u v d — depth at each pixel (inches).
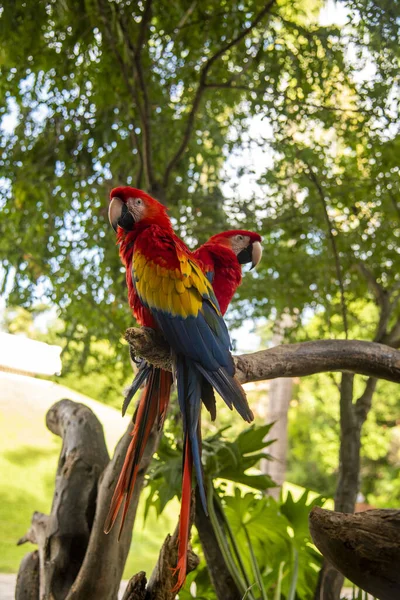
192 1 185.6
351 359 118.4
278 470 352.8
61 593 134.9
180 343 98.1
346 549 75.8
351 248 202.4
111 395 242.7
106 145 206.5
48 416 164.6
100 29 184.2
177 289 101.6
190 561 98.1
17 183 205.9
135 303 109.0
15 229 214.1
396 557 73.4
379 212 205.5
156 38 201.8
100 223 210.7
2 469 358.6
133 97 175.5
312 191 203.3
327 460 509.4
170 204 213.6
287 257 212.5
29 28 185.5
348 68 182.2
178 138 207.8
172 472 135.7
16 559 265.3
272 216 212.4
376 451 502.0
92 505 141.1
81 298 208.8
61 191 208.1
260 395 421.7
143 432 100.0
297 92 188.2
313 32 182.7
